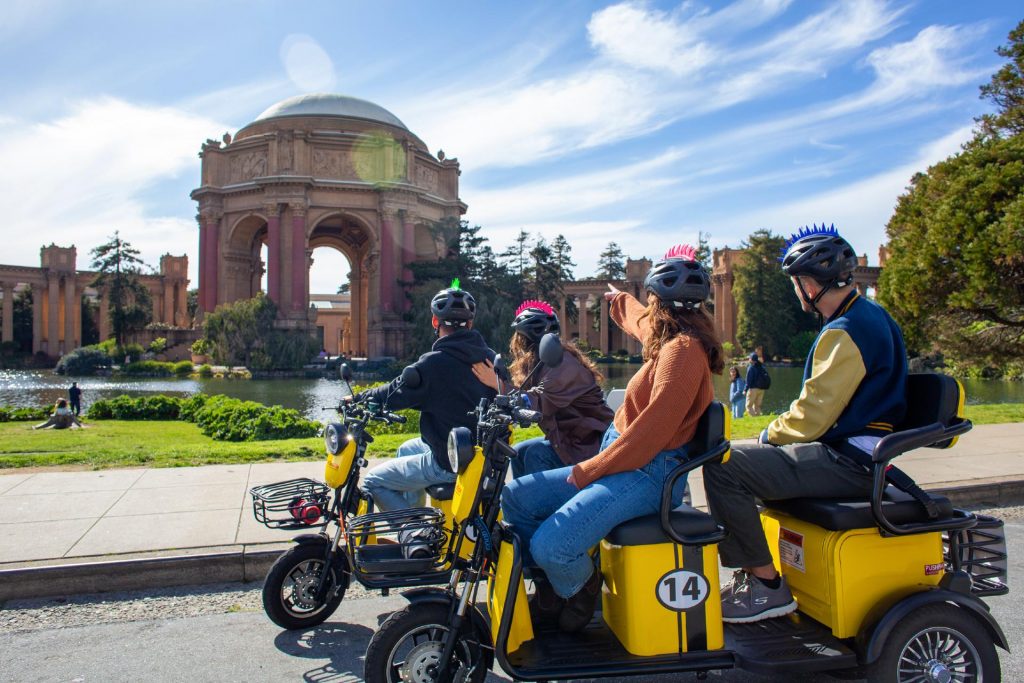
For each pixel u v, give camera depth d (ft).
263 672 13.10
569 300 284.41
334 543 14.84
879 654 10.54
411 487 15.14
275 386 160.45
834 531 11.08
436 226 244.63
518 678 10.32
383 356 242.17
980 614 10.92
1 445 46.19
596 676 10.44
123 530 20.24
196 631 15.06
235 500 23.95
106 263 275.59
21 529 20.36
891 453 10.73
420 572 11.93
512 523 11.87
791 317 241.76
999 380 130.72
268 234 239.30
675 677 12.92
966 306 69.15
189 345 252.01
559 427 14.58
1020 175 65.41
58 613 16.08
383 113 278.46
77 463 31.86
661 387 10.68
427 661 10.85
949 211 69.62
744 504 11.27
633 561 10.75
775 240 239.09
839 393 11.16
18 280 307.58
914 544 11.34
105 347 250.37
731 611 11.57
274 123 258.16
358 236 306.14
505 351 201.67
